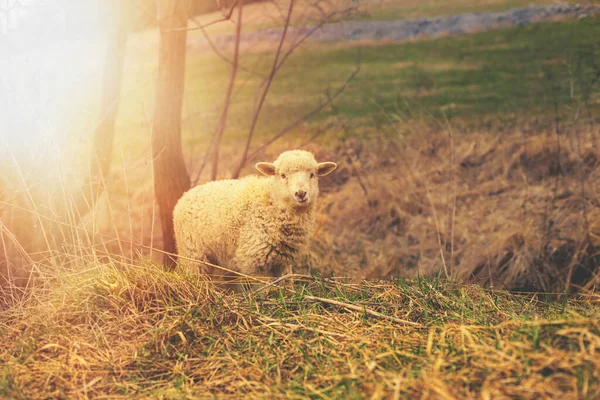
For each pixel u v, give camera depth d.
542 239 7.22
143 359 3.90
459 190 9.27
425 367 3.46
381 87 14.21
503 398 2.99
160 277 4.64
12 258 5.61
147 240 7.97
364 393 3.27
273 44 17.25
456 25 17.41
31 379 3.72
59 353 4.02
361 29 17.12
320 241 8.09
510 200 8.66
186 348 4.05
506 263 7.29
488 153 10.09
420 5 19.20
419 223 8.70
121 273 4.73
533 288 6.86
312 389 3.39
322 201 9.18
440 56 15.66
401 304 4.72
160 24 6.36
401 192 9.41
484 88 12.86
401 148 10.45
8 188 5.79
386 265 7.75
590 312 4.43
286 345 4.05
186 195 5.86
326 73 15.58
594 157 8.70
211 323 4.27
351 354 3.85
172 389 3.57
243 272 5.41
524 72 13.23
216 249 5.58
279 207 5.34
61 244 5.75
